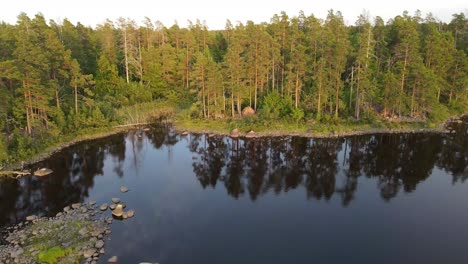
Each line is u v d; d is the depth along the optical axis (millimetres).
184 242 24797
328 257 23203
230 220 28156
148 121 62406
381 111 61531
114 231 26250
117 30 82062
